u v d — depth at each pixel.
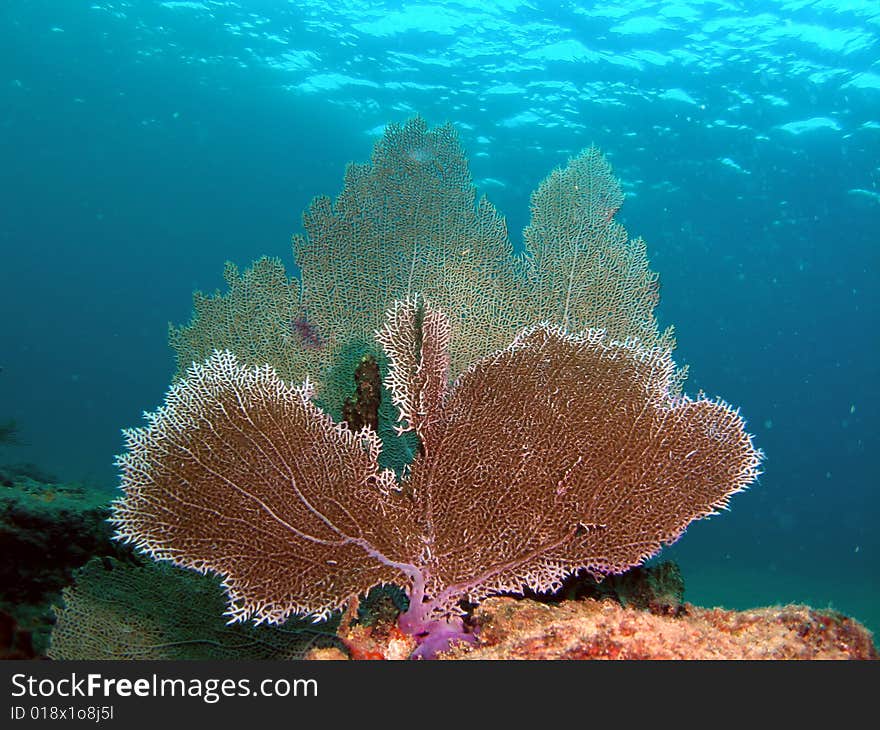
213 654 3.41
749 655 2.31
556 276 5.09
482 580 2.90
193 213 57.66
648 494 2.93
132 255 71.94
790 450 85.00
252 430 2.82
